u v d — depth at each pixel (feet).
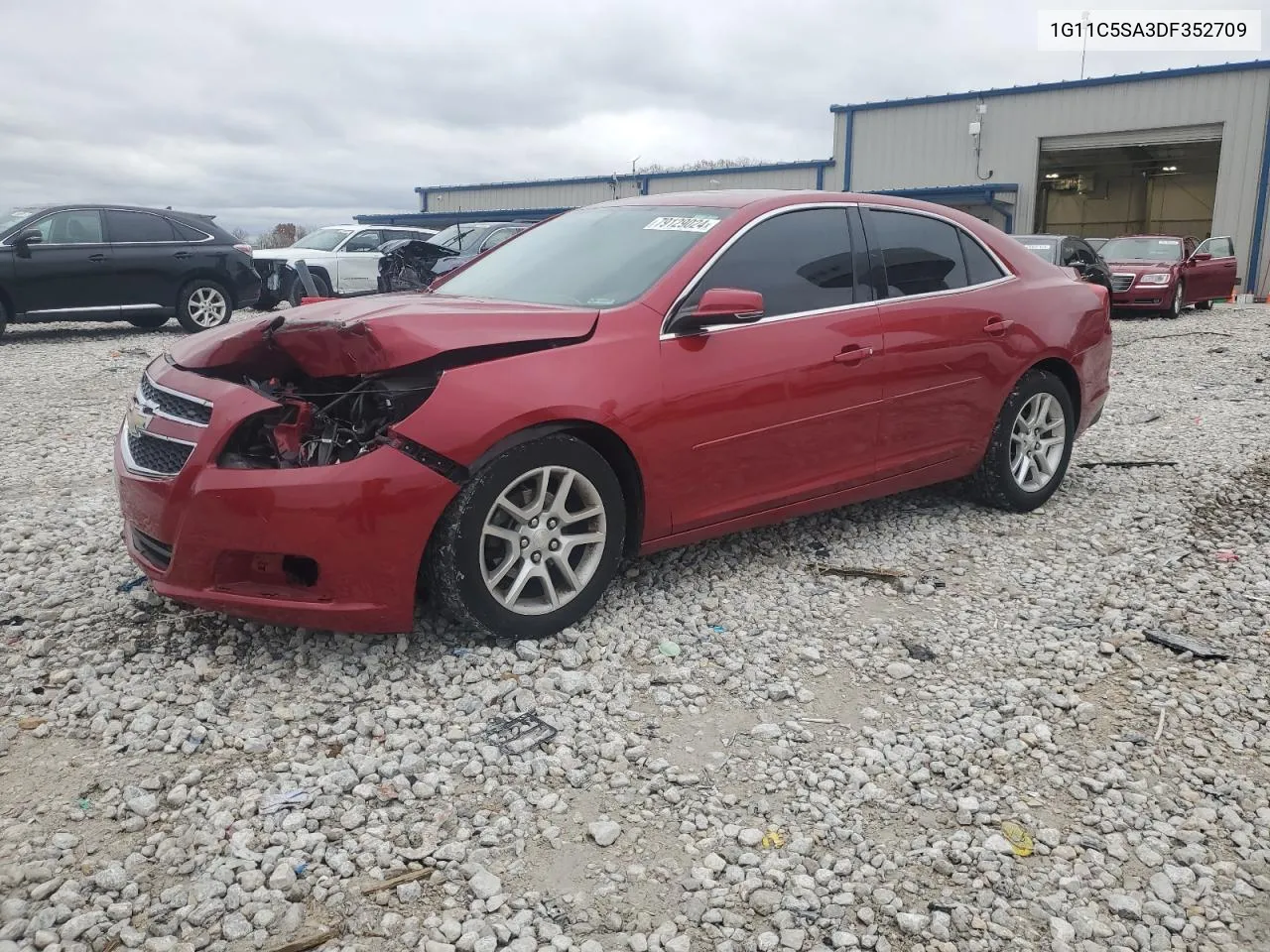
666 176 120.26
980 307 15.96
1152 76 90.12
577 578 12.02
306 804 8.71
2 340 43.98
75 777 9.08
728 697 10.90
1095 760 9.73
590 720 10.30
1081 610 13.25
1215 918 7.65
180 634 11.95
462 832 8.42
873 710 10.61
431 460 10.61
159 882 7.73
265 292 55.72
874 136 104.99
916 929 7.44
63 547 14.93
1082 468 20.77
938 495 18.48
